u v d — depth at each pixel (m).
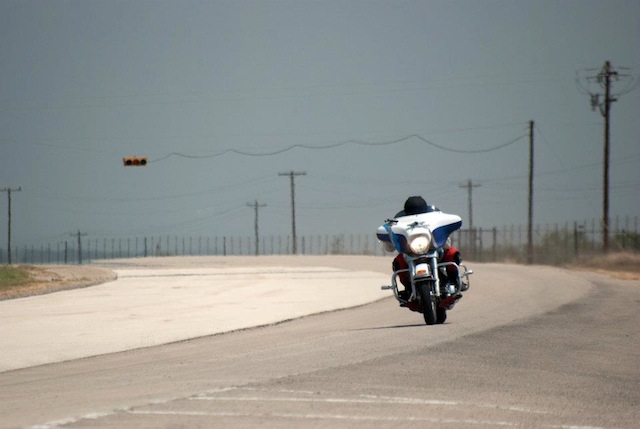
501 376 40.31
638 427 30.20
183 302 100.75
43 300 104.62
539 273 143.00
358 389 36.03
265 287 129.25
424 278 60.75
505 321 66.56
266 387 36.50
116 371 45.84
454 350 48.91
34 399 36.00
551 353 48.66
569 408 33.28
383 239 63.97
